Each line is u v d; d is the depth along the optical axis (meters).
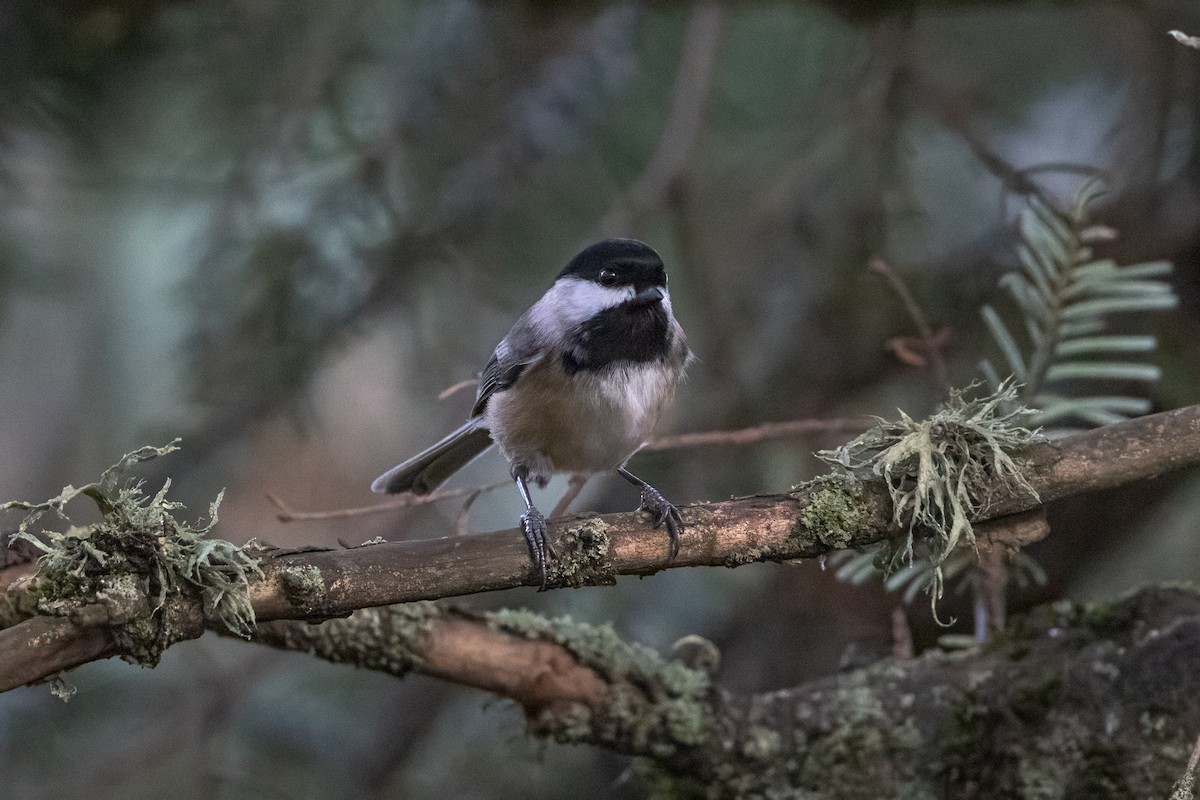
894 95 10.36
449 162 10.17
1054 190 10.99
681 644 6.83
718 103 11.49
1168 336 9.02
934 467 5.41
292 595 4.98
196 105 10.55
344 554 5.11
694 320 10.45
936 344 7.64
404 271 9.97
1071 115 11.49
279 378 9.63
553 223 10.59
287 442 13.15
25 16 9.32
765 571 9.78
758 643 9.61
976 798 6.29
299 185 10.19
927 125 11.72
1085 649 6.31
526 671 6.28
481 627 6.27
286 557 5.04
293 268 9.75
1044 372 7.13
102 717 10.07
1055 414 6.89
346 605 5.08
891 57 10.34
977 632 6.85
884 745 6.43
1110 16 10.22
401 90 10.25
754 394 10.38
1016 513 5.64
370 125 10.48
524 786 9.62
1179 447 5.57
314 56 10.06
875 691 6.57
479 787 9.73
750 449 10.05
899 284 7.78
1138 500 8.94
